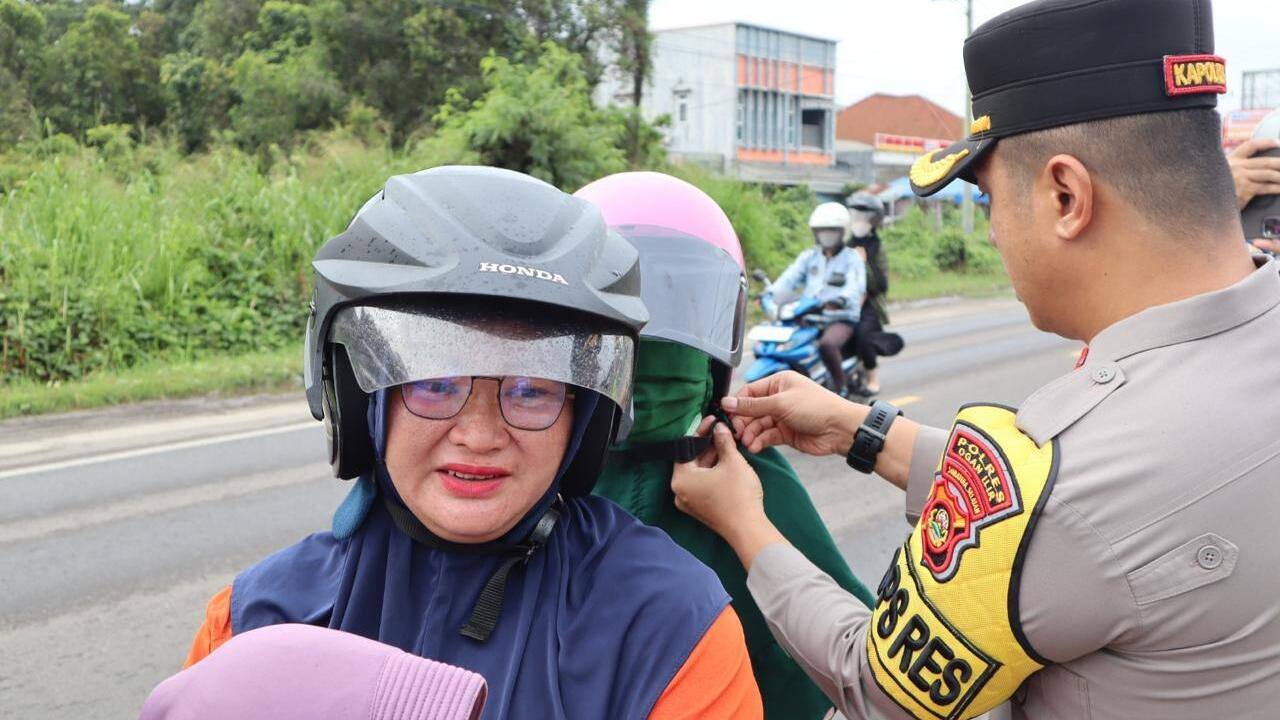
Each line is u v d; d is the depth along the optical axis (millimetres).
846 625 1292
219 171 12656
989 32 1169
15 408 7418
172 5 28781
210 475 5711
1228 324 1062
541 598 1135
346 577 1168
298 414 7516
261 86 20719
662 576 1159
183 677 757
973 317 15750
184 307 9672
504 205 1114
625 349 1146
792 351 6750
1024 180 1164
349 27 22094
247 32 23703
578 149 14383
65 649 3498
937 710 1144
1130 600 1022
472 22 22984
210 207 11125
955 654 1117
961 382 9164
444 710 724
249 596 1199
